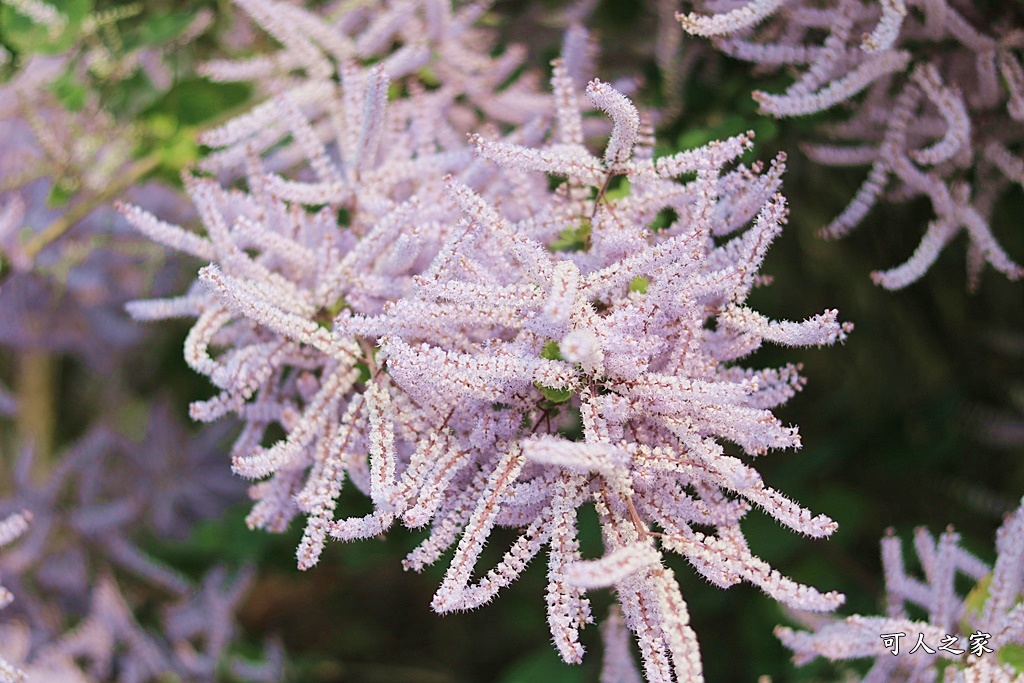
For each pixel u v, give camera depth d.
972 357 0.91
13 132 0.88
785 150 0.80
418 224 0.67
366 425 0.65
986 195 0.78
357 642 1.14
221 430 1.06
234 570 1.00
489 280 0.64
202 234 0.85
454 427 0.65
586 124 0.77
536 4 0.82
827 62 0.73
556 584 0.62
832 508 0.89
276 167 0.76
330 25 0.78
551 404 0.64
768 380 0.66
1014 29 0.75
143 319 0.69
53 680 0.90
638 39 0.82
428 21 0.76
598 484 0.64
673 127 0.79
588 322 0.62
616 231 0.65
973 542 0.88
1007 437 0.91
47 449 1.13
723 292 0.66
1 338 1.03
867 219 0.86
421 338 0.65
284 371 0.73
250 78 0.80
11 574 0.96
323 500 0.64
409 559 0.64
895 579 0.73
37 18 0.79
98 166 0.84
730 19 0.69
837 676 0.84
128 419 1.15
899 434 0.94
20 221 0.85
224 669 0.97
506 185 0.70
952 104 0.73
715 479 0.63
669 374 0.64
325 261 0.67
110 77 0.84
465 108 0.78
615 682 0.73
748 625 0.89
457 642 1.13
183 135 0.80
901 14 0.69
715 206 0.67
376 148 0.70
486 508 0.63
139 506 1.06
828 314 0.64
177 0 0.85
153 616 1.00
